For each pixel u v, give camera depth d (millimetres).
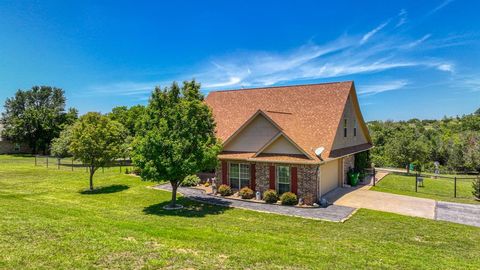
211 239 10703
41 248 8422
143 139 18188
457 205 19656
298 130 22594
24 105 79125
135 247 8883
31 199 20422
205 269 7562
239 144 23047
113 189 24828
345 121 25828
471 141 41188
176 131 18359
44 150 67562
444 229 14617
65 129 45594
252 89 29234
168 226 13352
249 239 11219
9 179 30328
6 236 9391
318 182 19859
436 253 11156
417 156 35156
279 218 16469
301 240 11969
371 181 28719
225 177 22984
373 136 51531
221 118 26953
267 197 20094
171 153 17938
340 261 9062
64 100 84625
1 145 66688
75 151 24469
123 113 63031
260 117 22156
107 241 9312
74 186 26312
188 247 9359
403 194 23047
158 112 18859
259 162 21250
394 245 12016
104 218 14500
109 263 7617
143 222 14195
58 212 14969
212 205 19562
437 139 46094
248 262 8297
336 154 22344
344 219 16219
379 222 15727
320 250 10344
